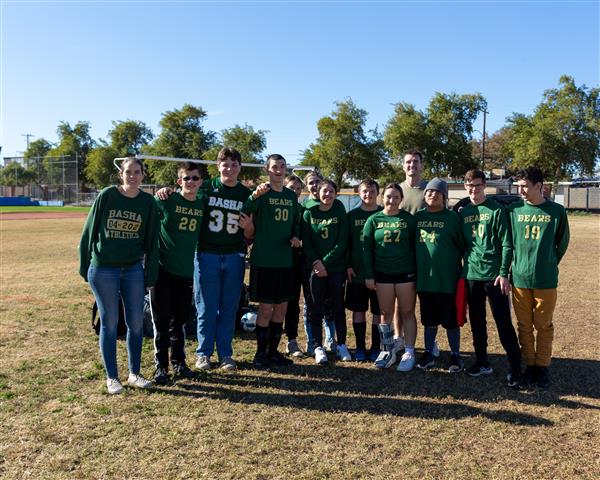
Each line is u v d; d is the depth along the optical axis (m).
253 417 3.93
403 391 4.50
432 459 3.31
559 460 3.31
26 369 4.96
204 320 5.07
